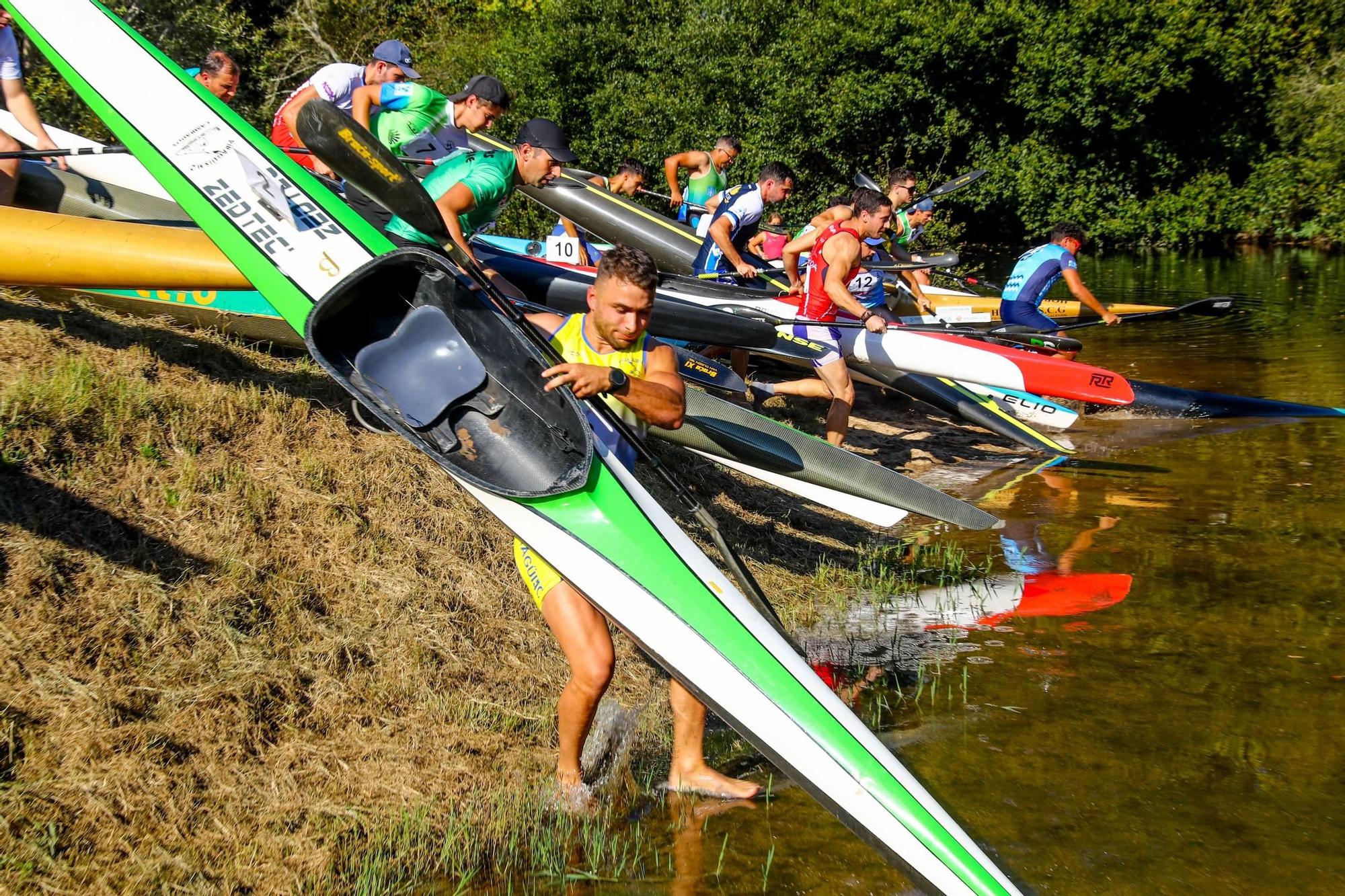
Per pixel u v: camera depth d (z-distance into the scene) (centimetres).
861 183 923
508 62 1705
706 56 1784
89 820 310
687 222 965
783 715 339
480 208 481
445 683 406
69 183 597
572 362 352
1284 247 2170
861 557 602
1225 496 684
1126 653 471
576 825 350
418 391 397
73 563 374
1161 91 2105
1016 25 2016
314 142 373
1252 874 326
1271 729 406
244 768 346
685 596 353
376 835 336
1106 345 1162
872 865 333
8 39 543
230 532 422
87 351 482
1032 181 2134
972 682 447
